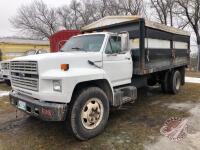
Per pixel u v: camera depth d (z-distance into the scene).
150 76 7.88
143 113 6.07
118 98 5.32
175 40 8.36
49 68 4.13
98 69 4.83
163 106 6.76
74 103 4.20
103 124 4.70
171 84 8.34
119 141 4.35
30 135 4.74
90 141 4.39
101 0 37.59
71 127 4.19
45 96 4.07
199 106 6.72
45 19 44.75
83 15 43.00
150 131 4.81
